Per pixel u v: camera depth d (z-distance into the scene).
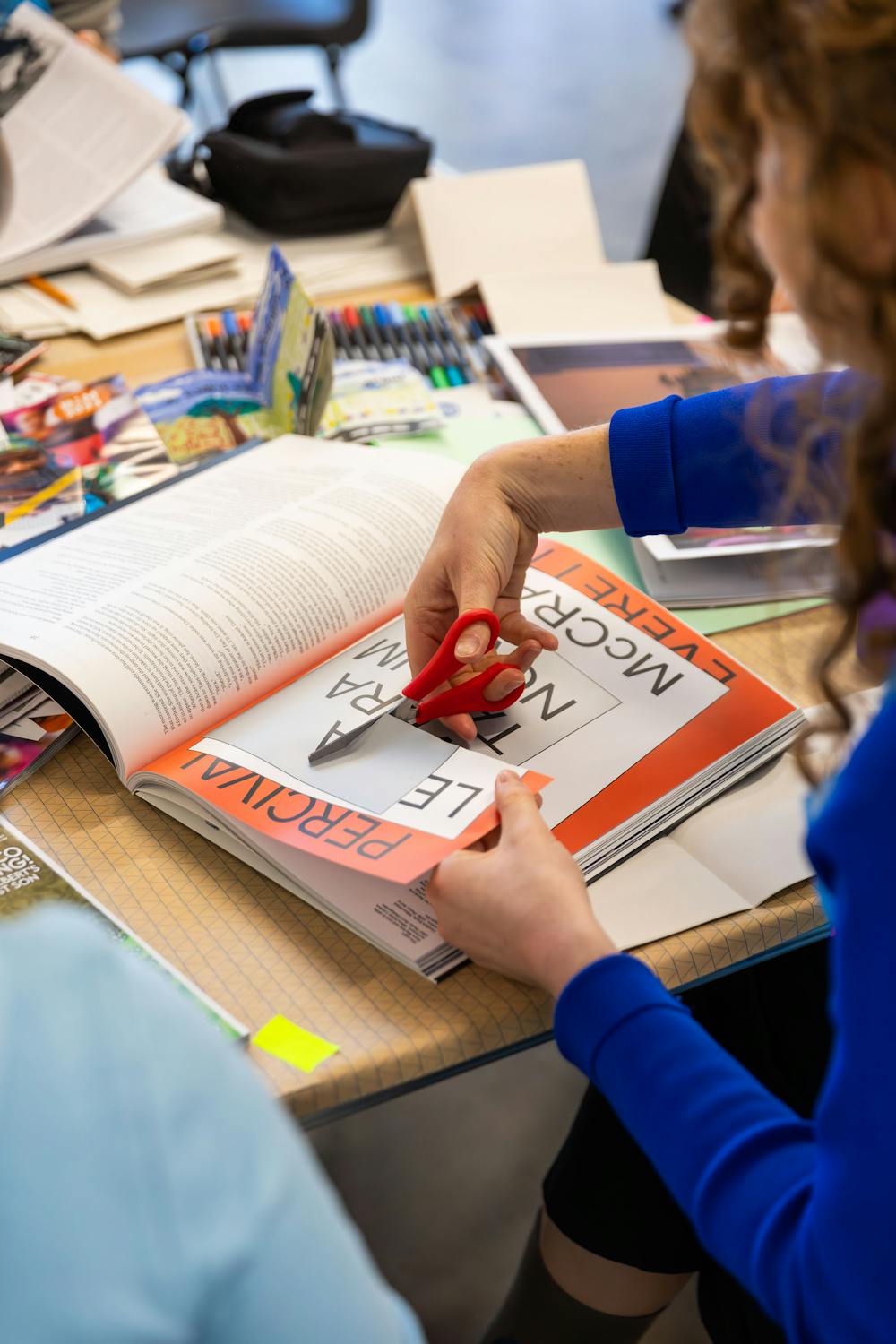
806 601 0.77
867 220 0.36
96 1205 0.24
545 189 1.24
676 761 0.60
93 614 0.66
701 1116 0.44
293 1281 0.26
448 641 0.62
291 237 1.27
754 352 0.52
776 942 0.56
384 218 1.30
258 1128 0.27
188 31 2.22
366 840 0.54
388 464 0.83
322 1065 0.49
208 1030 0.28
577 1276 0.77
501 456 0.71
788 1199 0.41
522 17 4.89
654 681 0.66
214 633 0.65
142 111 1.18
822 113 0.35
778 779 0.63
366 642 0.69
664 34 4.68
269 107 1.31
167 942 0.54
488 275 1.16
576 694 0.64
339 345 1.08
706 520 0.69
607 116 3.98
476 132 3.87
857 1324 0.36
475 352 1.08
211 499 0.79
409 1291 1.10
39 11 1.25
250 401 0.99
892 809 0.35
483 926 0.51
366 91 4.15
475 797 0.55
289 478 0.82
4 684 0.68
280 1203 0.26
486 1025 0.51
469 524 0.68
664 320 1.14
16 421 0.94
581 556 0.76
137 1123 0.25
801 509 0.65
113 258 1.17
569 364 1.02
